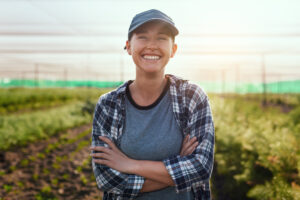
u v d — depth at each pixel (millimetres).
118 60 24250
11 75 43094
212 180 4074
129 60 24250
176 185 1262
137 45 1304
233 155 3930
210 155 1345
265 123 5930
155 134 1339
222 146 4348
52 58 23531
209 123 1388
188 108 1373
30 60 25141
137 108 1373
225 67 28266
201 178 1292
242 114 8805
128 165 1331
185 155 1350
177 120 1353
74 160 5598
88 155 5992
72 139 7617
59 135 8117
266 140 3902
